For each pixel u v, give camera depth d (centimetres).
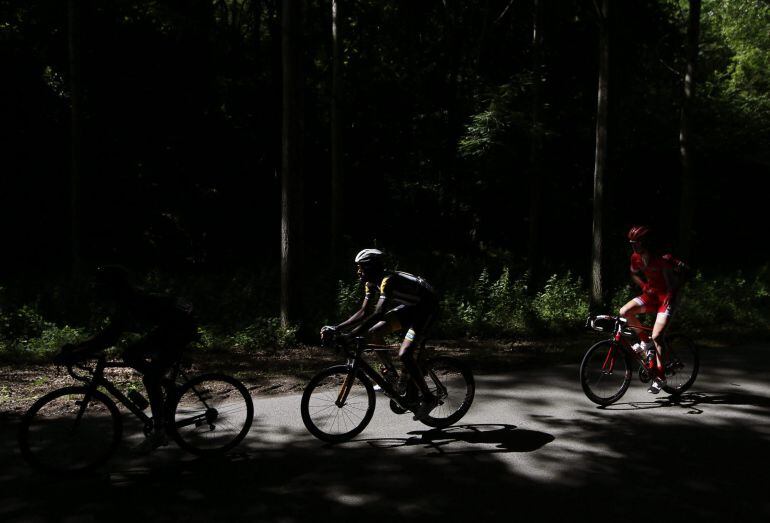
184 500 423
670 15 1817
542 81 1551
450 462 486
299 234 978
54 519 395
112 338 470
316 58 2094
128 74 1980
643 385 714
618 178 2380
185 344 495
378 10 1872
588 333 1081
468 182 2017
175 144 2094
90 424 498
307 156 2270
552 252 2366
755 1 2583
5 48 1883
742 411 620
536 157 1600
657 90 2169
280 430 558
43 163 1984
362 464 483
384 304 520
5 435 539
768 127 2466
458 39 1827
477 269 1705
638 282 675
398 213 2372
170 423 492
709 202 2519
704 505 416
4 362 825
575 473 466
